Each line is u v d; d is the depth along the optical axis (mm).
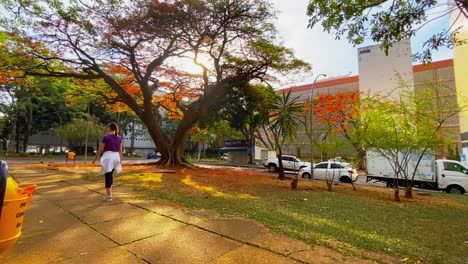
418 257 3568
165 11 12703
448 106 10344
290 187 11695
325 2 5004
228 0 12836
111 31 13633
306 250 3312
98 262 2826
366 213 7199
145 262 2873
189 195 7027
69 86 18703
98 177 9102
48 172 10875
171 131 54688
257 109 19938
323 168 18828
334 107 22266
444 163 14797
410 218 6910
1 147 44812
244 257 3049
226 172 16578
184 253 3121
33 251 3020
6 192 1790
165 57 15609
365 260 3121
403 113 10336
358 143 11633
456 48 16797
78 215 4484
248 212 5332
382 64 24656
